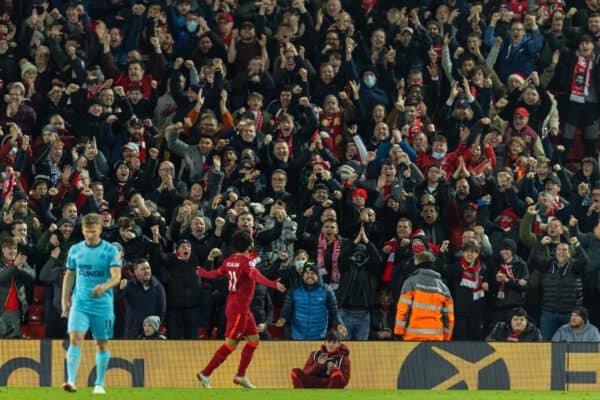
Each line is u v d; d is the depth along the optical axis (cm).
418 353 5388
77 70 7294
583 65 7406
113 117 6938
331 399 4388
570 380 5375
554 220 5897
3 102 7362
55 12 7675
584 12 7838
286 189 6625
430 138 6994
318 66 7488
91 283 4112
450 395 4616
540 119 7231
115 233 5953
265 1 7675
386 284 6016
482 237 5953
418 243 5838
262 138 6906
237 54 7562
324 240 5966
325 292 5647
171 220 6319
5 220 6072
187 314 5806
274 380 5350
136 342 5366
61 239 5912
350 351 5375
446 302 5581
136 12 7706
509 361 5391
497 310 5878
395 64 7469
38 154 6788
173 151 6719
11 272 5766
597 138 7475
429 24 7644
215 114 7119
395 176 6488
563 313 5828
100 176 6500
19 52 7494
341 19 7575
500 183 6388
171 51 7575
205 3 7881
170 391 4459
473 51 7481
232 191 6272
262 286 5734
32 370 5350
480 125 6888
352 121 7081
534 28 7581
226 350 4684
